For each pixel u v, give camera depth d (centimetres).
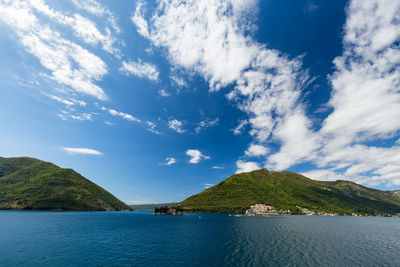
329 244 7800
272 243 7769
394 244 8194
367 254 6291
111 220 18650
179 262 5109
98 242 7694
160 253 6009
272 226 14125
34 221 15212
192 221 18425
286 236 9619
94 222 16138
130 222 16962
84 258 5375
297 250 6594
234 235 9850
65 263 4931
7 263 4912
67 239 8244
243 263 5091
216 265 4912
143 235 9706
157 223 16325
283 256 5800
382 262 5438
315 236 9788
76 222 15550
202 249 6606
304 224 16012
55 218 18638
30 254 5728
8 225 12400
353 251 6656
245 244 7538
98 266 4725
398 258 5869
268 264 5031
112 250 6341
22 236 8719
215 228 12838
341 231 12162
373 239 9444
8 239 7988
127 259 5319
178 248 6744
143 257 5534
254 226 14088
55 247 6675
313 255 5984
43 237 8594
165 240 8331
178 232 10894
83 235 9362
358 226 15850
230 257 5628
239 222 17325
